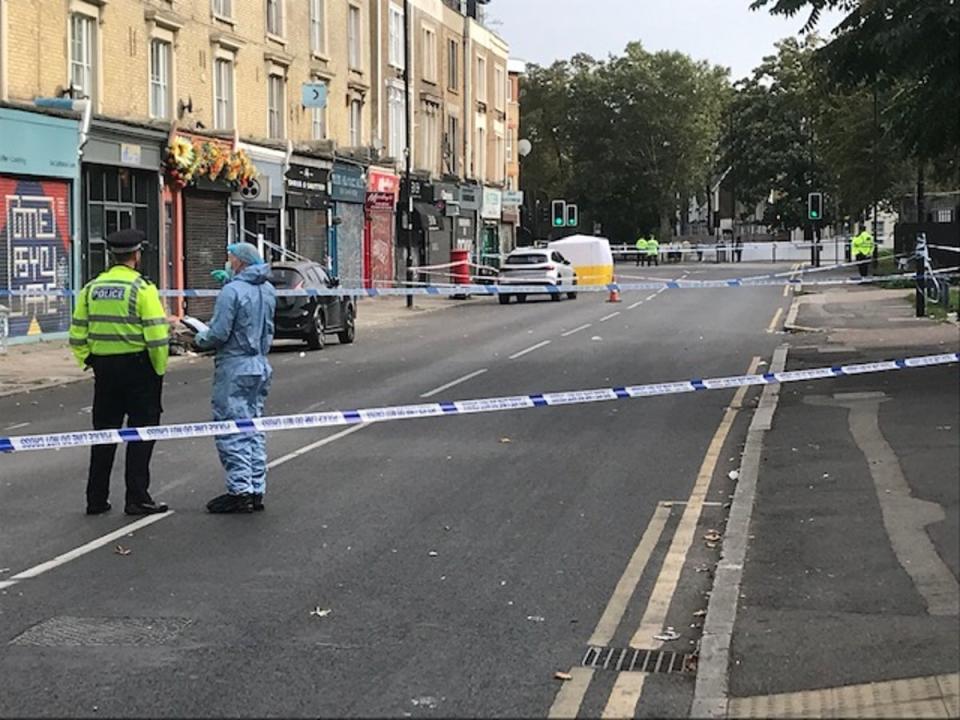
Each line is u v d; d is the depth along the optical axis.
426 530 8.73
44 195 24.00
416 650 6.15
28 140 23.14
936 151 16.50
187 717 5.28
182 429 8.89
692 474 10.71
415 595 7.12
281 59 35.28
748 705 5.26
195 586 7.33
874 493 9.07
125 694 5.55
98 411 9.41
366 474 10.81
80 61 25.53
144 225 28.23
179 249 29.67
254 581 7.43
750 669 5.64
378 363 20.44
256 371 9.38
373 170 42.62
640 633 6.43
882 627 6.08
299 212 37.34
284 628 6.51
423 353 22.25
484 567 7.73
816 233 63.97
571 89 93.25
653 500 9.69
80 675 5.81
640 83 90.25
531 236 86.25
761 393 15.52
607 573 7.58
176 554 8.09
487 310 36.09
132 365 9.27
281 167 35.31
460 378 17.84
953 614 6.23
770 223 87.81
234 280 9.44
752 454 11.08
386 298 43.88
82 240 25.56
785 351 20.77
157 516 9.24
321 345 23.58
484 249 58.78
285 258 34.31
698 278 50.62
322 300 23.47
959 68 14.42
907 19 13.91
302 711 5.34
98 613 6.80
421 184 47.41
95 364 9.31
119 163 26.53
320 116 38.97
